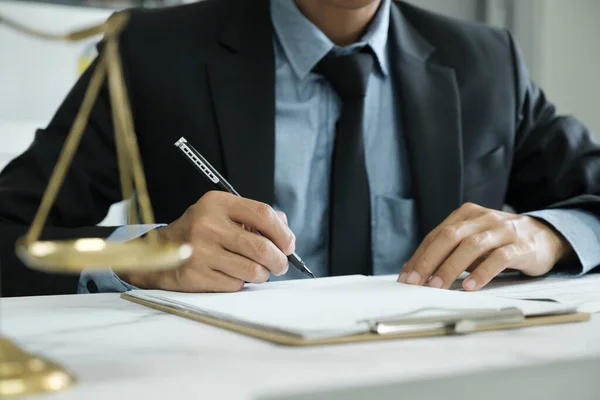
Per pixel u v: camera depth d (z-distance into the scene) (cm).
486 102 143
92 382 43
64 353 52
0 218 122
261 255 91
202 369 47
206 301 75
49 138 133
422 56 140
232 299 76
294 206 131
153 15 139
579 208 120
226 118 127
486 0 262
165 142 130
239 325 61
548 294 89
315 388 41
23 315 71
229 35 133
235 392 40
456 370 45
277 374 45
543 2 247
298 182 131
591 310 73
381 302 72
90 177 132
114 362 49
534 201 148
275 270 92
